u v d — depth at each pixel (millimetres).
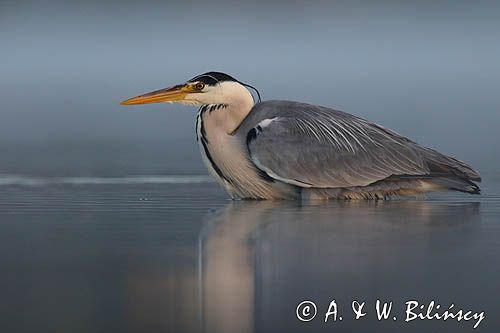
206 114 16938
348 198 16969
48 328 9742
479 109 38562
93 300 10609
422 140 28203
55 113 38094
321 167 16562
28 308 10336
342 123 16938
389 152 16688
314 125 16766
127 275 11539
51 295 10789
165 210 15969
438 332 9906
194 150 26234
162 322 9914
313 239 13336
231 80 16906
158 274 11594
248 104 16969
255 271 11680
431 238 13422
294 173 16516
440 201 16812
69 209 16109
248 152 16688
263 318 10086
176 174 21016
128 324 9844
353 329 10000
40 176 20703
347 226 14266
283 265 11930
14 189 18562
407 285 11125
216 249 12781
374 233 13758
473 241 13242
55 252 12742
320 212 15492
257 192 16938
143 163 23172
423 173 16578
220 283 11172
